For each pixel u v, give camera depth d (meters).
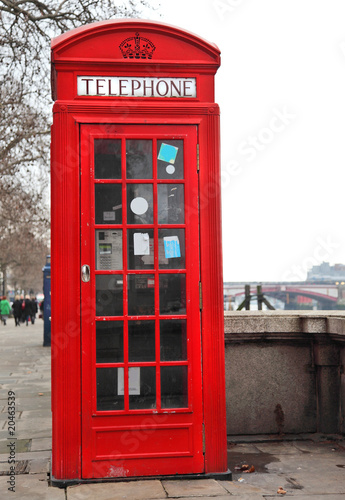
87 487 4.04
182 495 3.86
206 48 4.43
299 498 3.86
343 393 5.55
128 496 3.84
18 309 33.41
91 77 4.33
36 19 15.62
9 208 22.44
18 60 15.56
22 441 5.58
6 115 16.86
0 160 17.59
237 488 4.05
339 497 3.89
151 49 4.39
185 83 4.43
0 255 55.06
